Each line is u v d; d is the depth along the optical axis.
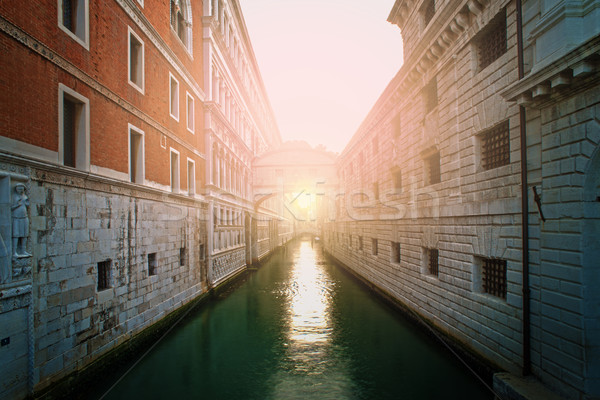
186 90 15.34
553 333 6.10
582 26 5.59
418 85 12.26
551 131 6.18
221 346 10.97
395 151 15.05
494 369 7.63
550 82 5.87
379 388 8.18
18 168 6.28
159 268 11.99
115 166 9.50
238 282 21.86
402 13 13.80
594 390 5.42
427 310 11.39
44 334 6.74
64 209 7.42
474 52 8.89
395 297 14.75
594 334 5.48
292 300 16.89
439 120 10.61
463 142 9.23
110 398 7.82
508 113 7.39
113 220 9.23
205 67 17.95
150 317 11.21
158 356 10.23
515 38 7.16
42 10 7.01
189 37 15.96
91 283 8.23
